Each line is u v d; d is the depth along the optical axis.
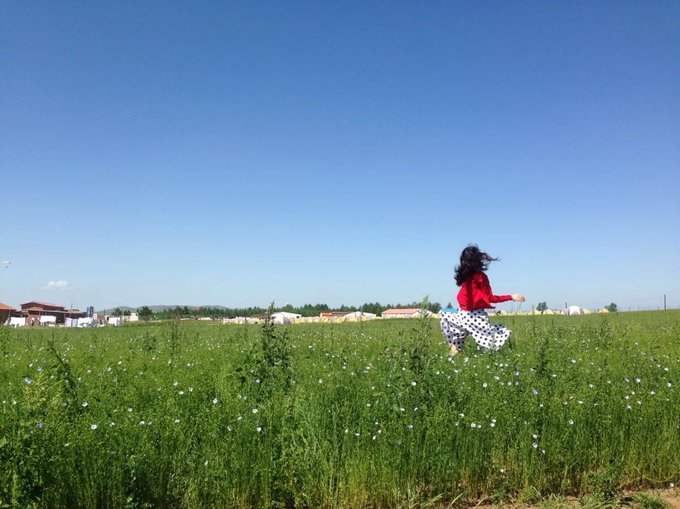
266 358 6.77
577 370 7.47
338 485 4.52
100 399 5.96
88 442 4.34
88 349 14.07
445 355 9.04
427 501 4.59
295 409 5.24
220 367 8.77
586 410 5.49
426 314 6.32
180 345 13.73
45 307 152.75
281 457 4.61
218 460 4.46
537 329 15.36
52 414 4.62
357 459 4.64
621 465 5.12
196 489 4.30
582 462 5.13
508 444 5.16
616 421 5.41
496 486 4.90
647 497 4.64
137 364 9.89
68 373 5.90
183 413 5.50
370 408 5.52
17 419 4.12
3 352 13.09
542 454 5.04
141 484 4.32
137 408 5.95
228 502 4.36
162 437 4.71
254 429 4.81
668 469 5.16
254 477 4.46
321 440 4.86
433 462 4.79
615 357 9.20
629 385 6.49
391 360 6.76
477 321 10.61
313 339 14.35
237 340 15.70
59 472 4.13
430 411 5.24
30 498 3.88
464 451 4.92
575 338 12.97
